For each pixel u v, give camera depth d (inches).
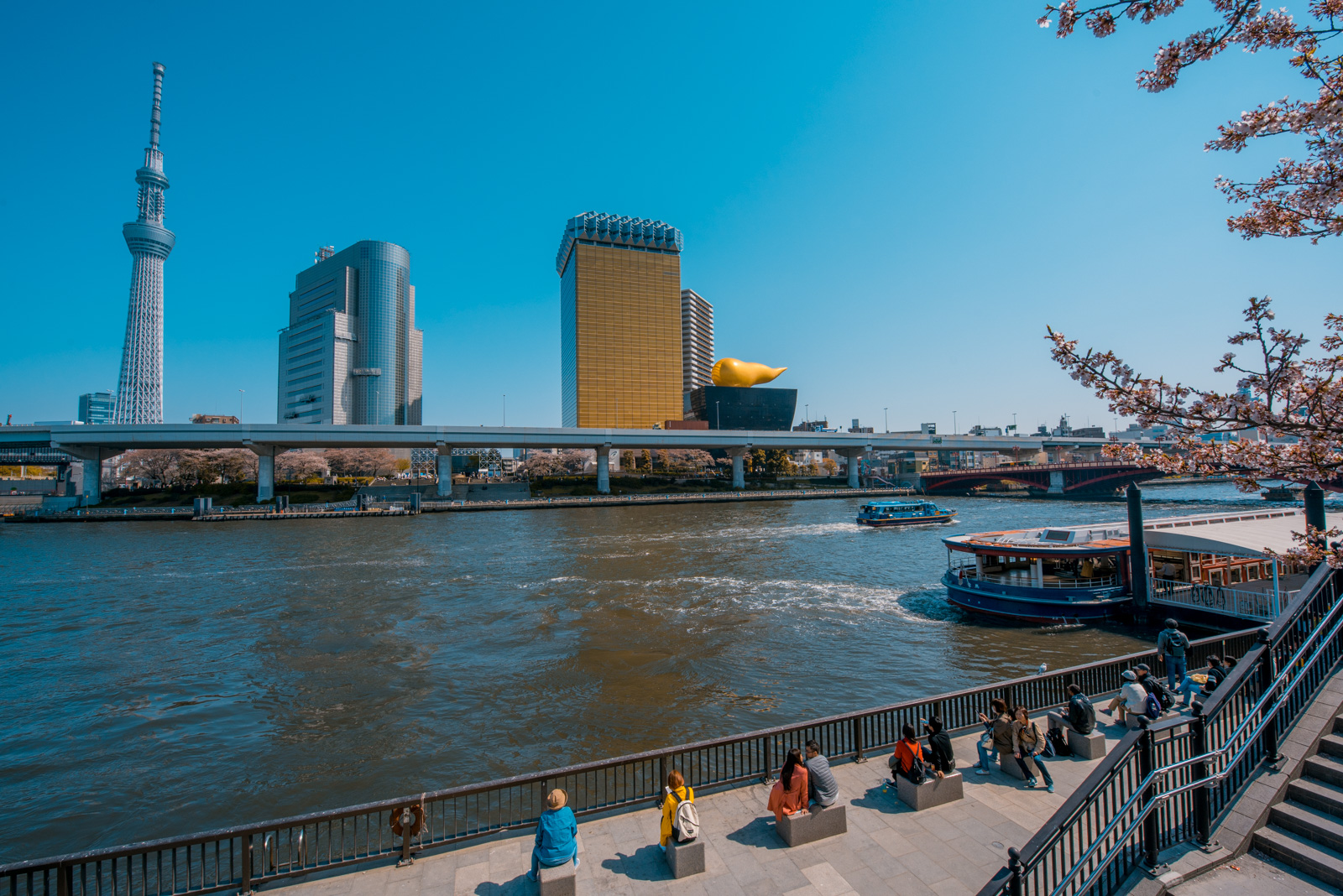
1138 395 306.7
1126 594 1197.7
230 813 625.9
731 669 1000.9
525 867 389.1
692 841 378.0
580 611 1407.5
